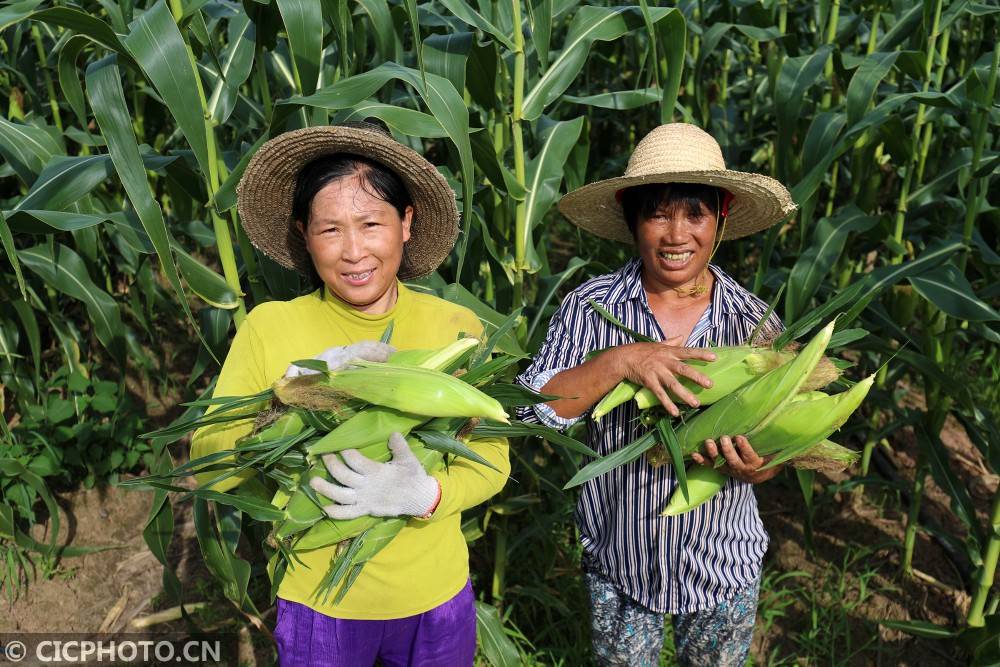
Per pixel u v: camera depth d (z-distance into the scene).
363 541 1.65
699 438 1.86
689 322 2.13
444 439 1.62
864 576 3.50
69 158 2.38
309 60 2.07
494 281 3.10
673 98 2.58
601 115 5.21
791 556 3.69
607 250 4.48
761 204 2.09
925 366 2.94
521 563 3.55
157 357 4.58
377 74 2.06
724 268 4.65
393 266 1.75
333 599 1.79
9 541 3.67
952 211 3.70
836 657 3.21
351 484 1.57
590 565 2.36
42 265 3.04
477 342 1.70
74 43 2.07
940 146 3.91
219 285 2.35
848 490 4.02
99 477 4.03
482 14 2.64
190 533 3.84
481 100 2.69
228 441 1.77
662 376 1.83
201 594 3.53
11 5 2.02
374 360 1.63
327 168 1.66
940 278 2.64
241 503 1.64
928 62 2.99
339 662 1.90
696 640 2.32
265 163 1.75
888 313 3.46
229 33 2.40
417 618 1.93
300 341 1.85
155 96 3.59
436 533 1.92
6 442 3.78
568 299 2.24
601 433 2.19
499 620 3.00
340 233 1.68
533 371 2.21
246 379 1.84
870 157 3.54
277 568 1.77
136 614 3.44
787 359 1.82
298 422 1.63
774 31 3.73
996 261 2.80
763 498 4.02
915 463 4.25
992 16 4.25
